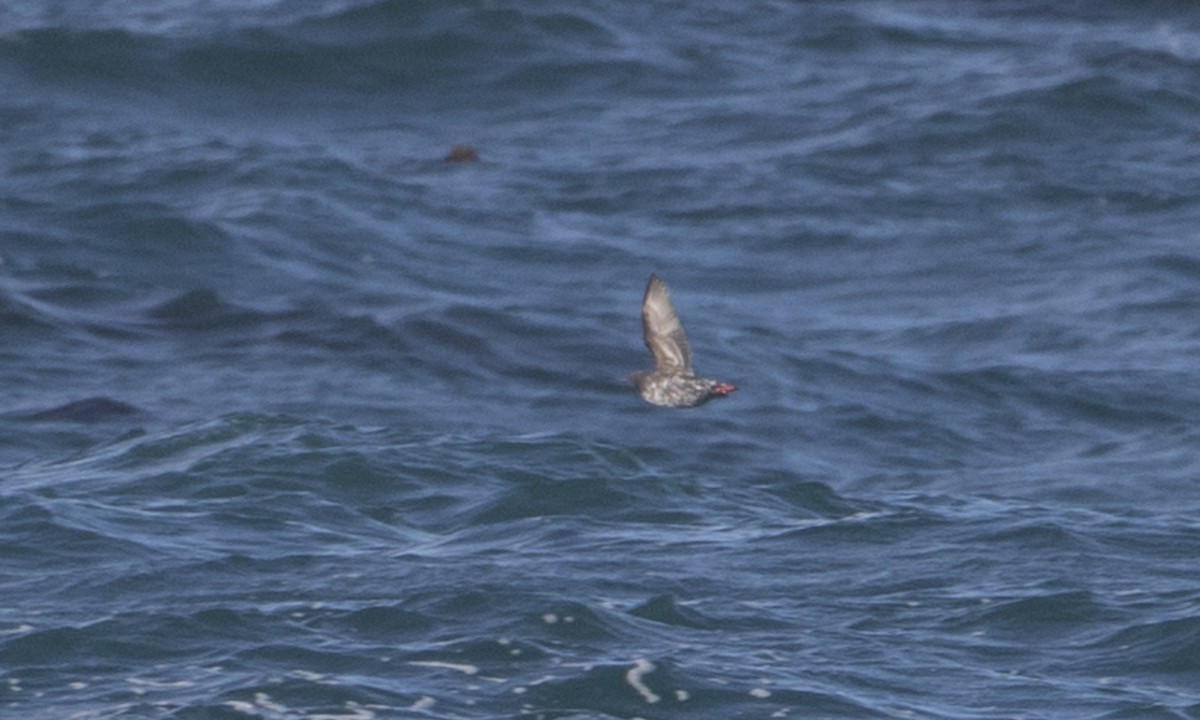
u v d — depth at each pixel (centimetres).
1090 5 16838
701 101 14638
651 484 7331
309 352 9675
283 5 15912
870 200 12550
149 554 6438
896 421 9150
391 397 9162
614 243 11762
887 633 5862
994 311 10725
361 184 12612
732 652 5675
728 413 9156
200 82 14600
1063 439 9000
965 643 5800
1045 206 12412
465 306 10362
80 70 14625
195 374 9338
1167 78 14588
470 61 15075
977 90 14525
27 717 5269
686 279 11206
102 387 9112
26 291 10350
